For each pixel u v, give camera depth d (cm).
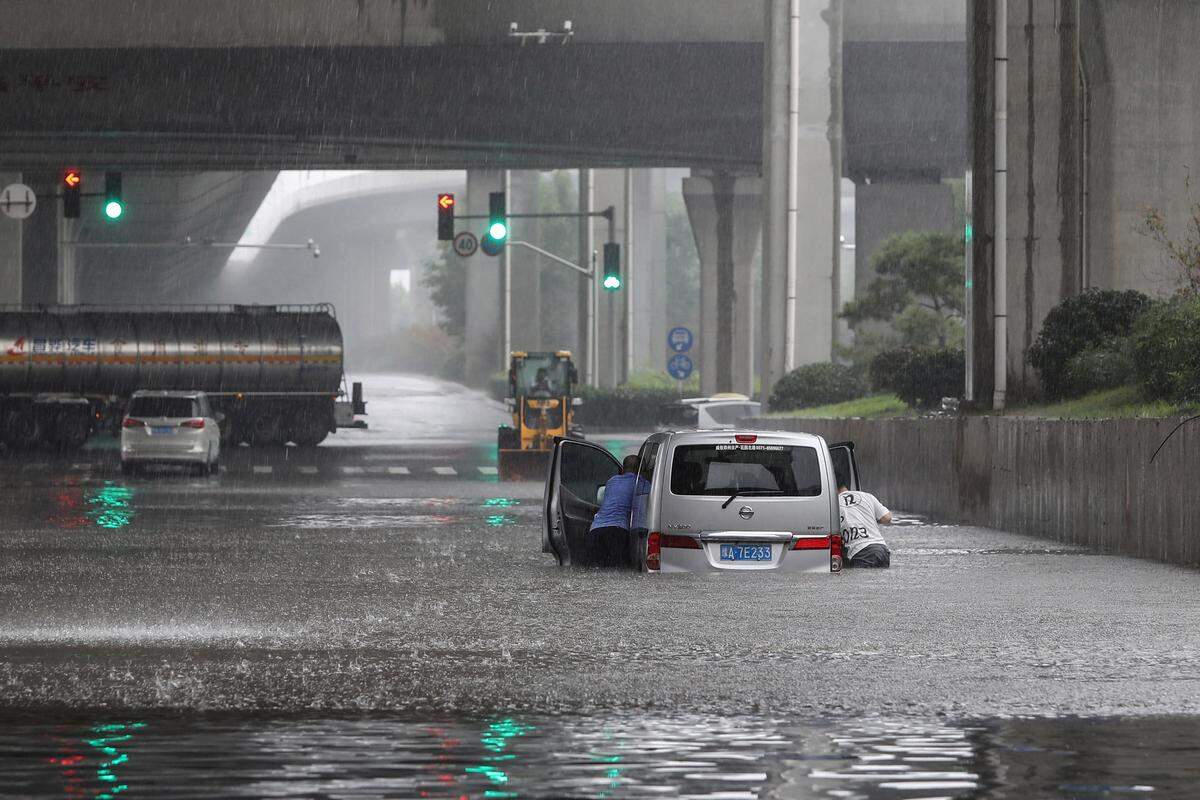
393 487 10844
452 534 7025
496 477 12150
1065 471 6906
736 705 2878
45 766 2331
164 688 3052
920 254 17275
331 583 5016
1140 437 6166
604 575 5184
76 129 19488
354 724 2689
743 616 4169
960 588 4869
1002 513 7662
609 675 3225
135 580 5103
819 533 5144
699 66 18150
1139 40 11356
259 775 2267
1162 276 11319
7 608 4375
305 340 18125
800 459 5166
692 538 5094
